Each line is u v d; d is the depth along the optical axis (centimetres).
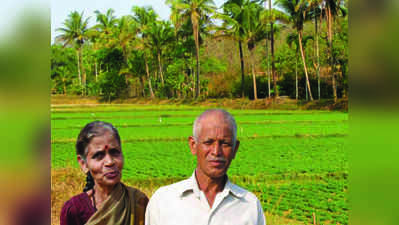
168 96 4188
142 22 4184
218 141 184
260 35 3547
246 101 3391
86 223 202
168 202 192
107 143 206
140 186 800
